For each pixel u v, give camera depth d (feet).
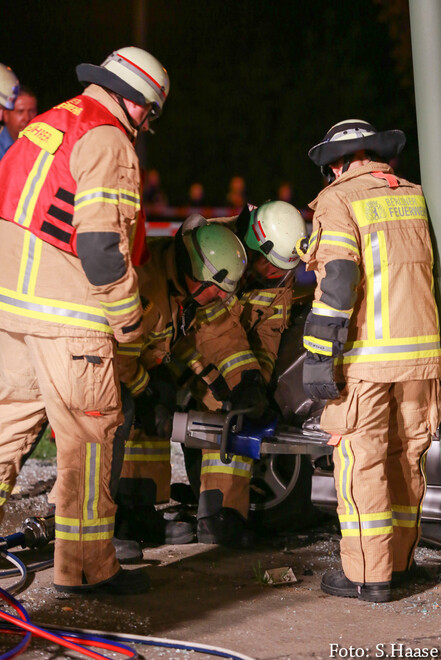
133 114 19.45
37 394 19.77
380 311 19.22
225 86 104.32
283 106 100.89
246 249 24.36
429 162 20.98
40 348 18.84
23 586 19.89
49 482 30.45
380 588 19.24
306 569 21.79
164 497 24.34
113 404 19.03
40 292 18.69
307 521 25.04
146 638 16.81
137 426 23.84
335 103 98.17
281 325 24.66
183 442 22.79
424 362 19.40
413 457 20.20
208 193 101.45
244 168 100.99
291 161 99.60
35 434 20.25
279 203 24.48
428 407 20.20
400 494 20.34
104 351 18.79
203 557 22.77
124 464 23.94
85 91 19.69
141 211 19.10
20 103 32.07
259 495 25.20
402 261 19.36
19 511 27.04
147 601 19.19
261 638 17.19
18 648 15.80
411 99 93.09
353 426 19.24
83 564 19.13
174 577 20.97
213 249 22.00
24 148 19.07
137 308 18.37
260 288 24.41
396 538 20.30
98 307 18.75
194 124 103.60
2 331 19.66
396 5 86.17
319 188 98.48
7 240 19.07
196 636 17.28
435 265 20.89
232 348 23.17
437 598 19.61
